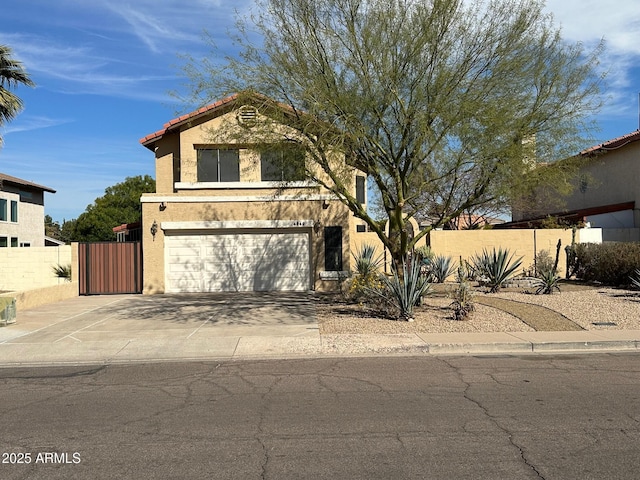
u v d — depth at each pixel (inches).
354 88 510.6
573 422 250.5
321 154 531.5
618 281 788.6
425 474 195.8
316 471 200.1
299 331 491.5
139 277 827.4
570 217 1103.0
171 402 294.5
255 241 821.9
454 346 427.2
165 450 223.3
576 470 197.8
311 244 820.6
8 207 1614.2
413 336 460.1
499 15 509.4
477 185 568.4
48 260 873.5
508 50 508.7
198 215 812.0
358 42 515.5
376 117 517.3
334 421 256.7
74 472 202.7
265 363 391.9
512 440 228.4
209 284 816.9
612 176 1130.7
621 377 336.5
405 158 547.5
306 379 341.1
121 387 330.3
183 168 824.3
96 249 824.9
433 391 307.3
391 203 588.1
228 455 216.8
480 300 649.0
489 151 504.4
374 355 414.9
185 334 488.4
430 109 501.4
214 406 285.3
